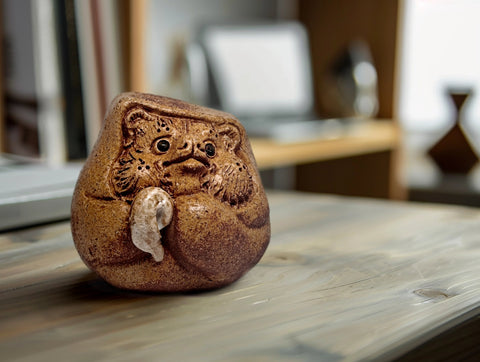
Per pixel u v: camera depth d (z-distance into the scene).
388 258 0.38
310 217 0.49
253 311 0.30
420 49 1.31
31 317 0.29
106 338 0.27
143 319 0.29
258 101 0.97
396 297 0.31
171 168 0.31
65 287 0.33
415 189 0.92
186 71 0.90
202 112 0.33
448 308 0.30
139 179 0.31
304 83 1.05
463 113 0.98
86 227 0.31
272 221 0.48
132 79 0.58
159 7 0.90
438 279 0.34
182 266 0.31
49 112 0.53
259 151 0.72
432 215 0.50
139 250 0.31
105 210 0.31
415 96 1.33
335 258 0.38
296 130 0.79
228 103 0.93
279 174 1.13
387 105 0.97
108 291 0.33
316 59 1.08
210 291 0.33
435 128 1.32
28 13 0.52
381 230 0.45
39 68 0.52
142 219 0.29
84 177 0.32
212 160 0.32
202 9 0.97
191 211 0.30
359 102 0.99
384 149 0.98
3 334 0.27
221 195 0.32
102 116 0.56
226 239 0.31
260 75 0.97
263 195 0.34
